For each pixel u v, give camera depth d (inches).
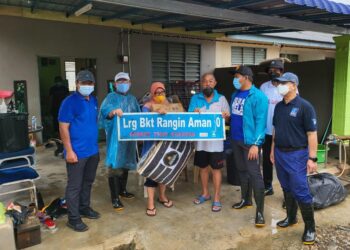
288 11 200.4
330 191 160.2
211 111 147.6
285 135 125.4
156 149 140.7
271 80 164.4
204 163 156.1
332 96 259.0
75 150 128.5
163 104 146.8
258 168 136.4
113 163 144.5
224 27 318.7
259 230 135.8
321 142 256.8
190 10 173.9
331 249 128.3
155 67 351.6
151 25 326.0
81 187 136.1
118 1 153.0
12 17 264.1
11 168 141.8
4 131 137.4
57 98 294.0
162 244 125.2
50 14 274.1
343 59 237.5
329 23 235.0
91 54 304.8
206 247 123.6
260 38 411.2
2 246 112.0
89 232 132.0
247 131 135.8
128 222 141.1
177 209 154.7
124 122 142.3
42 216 137.8
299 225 142.3
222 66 410.0
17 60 271.3
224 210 153.6
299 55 521.3
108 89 317.1
